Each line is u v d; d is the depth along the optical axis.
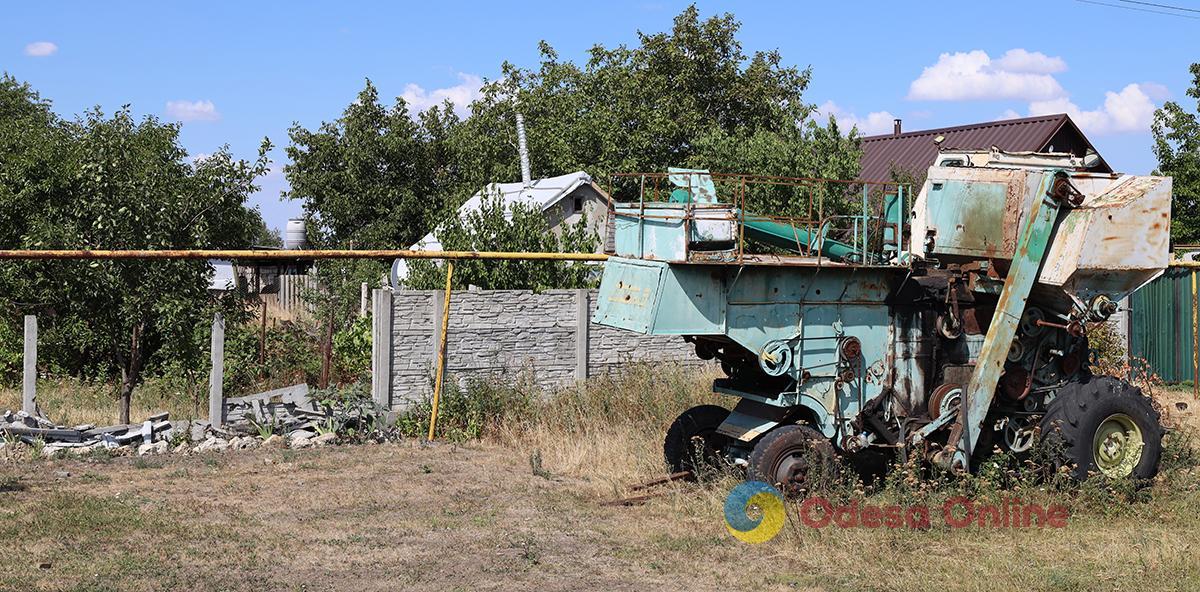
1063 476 9.84
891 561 8.23
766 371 9.67
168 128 20.78
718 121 41.38
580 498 10.53
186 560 8.39
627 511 10.01
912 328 10.27
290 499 10.50
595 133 36.19
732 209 9.92
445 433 13.88
